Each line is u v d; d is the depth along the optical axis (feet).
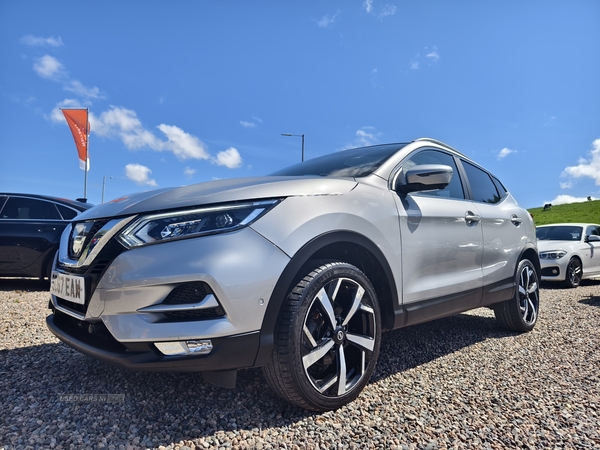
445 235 9.72
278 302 6.37
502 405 7.43
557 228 32.19
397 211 8.51
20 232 19.17
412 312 8.65
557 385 8.39
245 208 6.52
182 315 6.07
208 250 6.09
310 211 7.00
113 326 6.19
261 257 6.29
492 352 10.71
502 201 13.25
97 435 6.13
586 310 16.69
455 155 11.82
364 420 6.75
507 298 12.16
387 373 9.02
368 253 7.84
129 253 6.26
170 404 7.15
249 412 6.90
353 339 7.32
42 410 6.89
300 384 6.48
